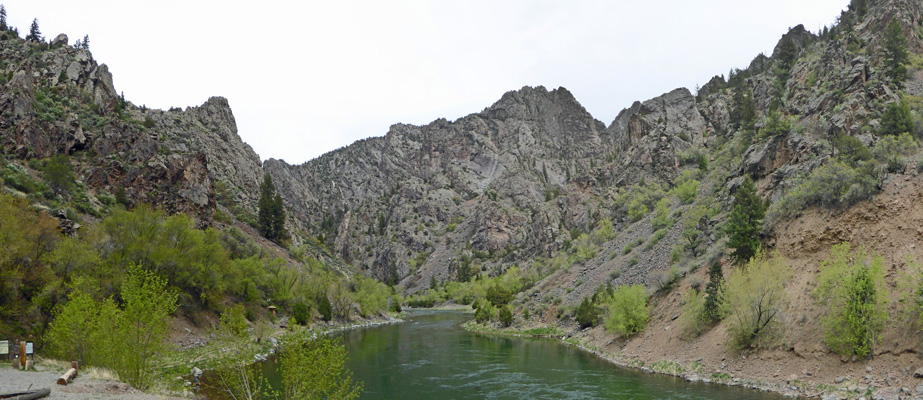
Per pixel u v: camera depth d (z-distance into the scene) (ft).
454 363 175.63
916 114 179.01
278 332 242.37
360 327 333.21
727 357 130.62
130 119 372.17
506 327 285.43
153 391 91.25
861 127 183.11
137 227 199.72
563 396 121.39
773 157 205.98
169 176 297.53
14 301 130.31
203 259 223.30
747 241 157.07
